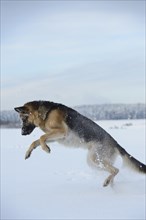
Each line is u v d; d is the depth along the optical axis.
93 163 8.16
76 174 9.41
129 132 26.45
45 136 7.81
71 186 7.85
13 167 10.73
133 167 8.27
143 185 7.85
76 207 5.94
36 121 8.30
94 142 8.12
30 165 11.13
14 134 27.62
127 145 16.94
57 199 6.57
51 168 10.46
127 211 5.56
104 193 7.09
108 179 7.88
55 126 7.98
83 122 8.13
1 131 32.62
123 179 8.63
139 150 14.76
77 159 12.56
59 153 14.54
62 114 8.06
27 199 6.57
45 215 5.46
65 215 5.45
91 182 8.35
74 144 8.19
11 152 14.96
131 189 7.45
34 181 8.44
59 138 8.02
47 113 8.16
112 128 31.94
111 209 5.73
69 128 8.06
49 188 7.61
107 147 8.16
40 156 13.55
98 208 5.82
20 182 8.29
